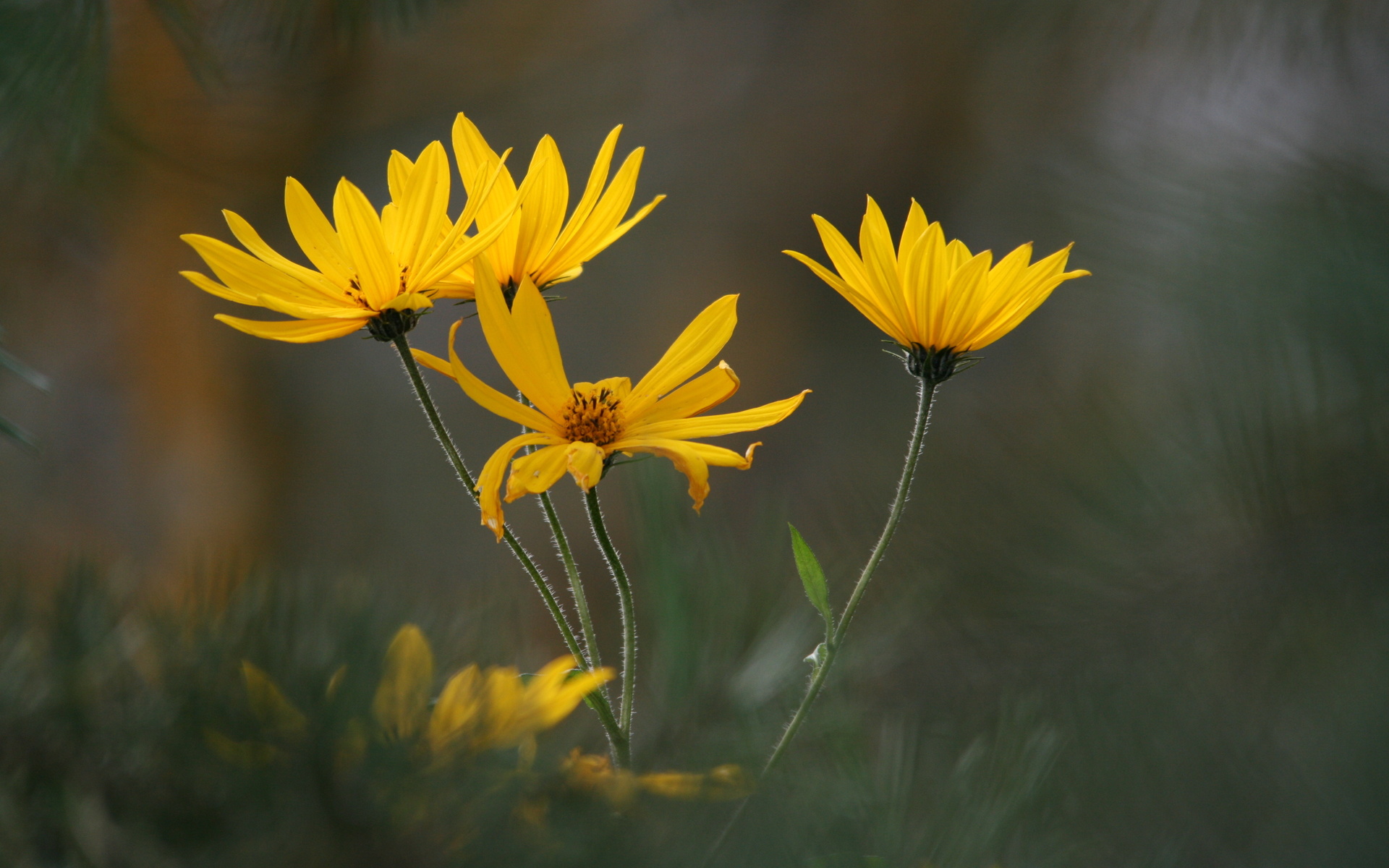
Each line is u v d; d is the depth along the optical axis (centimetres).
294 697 163
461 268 174
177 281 417
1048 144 221
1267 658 179
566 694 166
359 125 357
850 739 170
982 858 169
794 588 175
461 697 164
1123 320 192
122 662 163
